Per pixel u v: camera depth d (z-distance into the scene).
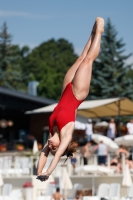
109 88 76.62
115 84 76.94
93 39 12.12
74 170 34.31
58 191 28.31
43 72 109.44
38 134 52.97
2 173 35.69
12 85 104.44
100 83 77.31
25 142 51.19
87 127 37.72
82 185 31.81
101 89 77.75
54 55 134.88
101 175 33.41
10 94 52.91
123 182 31.58
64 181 31.83
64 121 11.19
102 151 33.31
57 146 11.12
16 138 60.19
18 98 53.69
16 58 107.12
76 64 12.10
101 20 12.09
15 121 60.16
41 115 52.94
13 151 44.31
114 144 34.03
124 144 35.19
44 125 52.66
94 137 34.12
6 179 34.91
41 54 130.62
